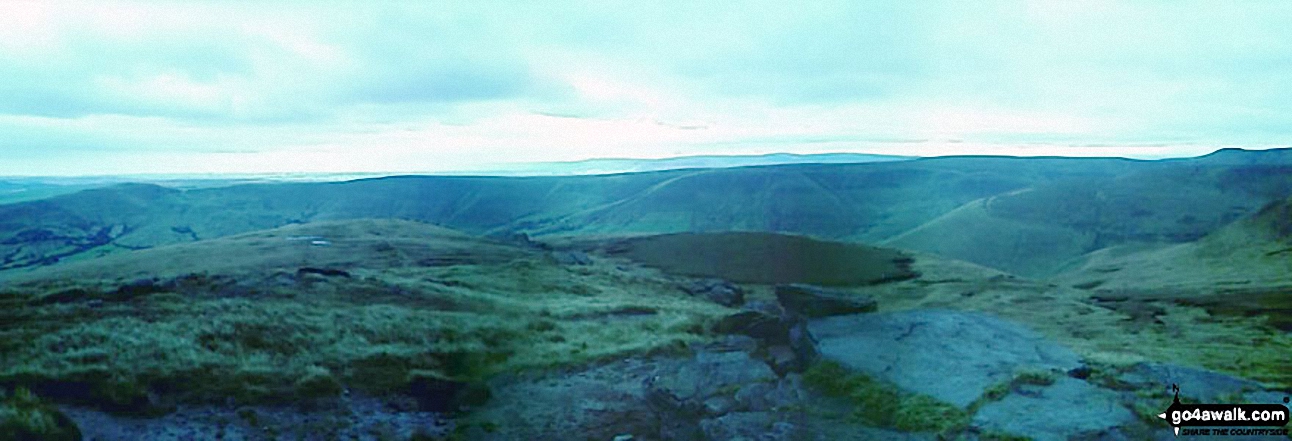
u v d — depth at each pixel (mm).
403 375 17547
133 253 81312
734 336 24219
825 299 28969
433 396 16578
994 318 25438
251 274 31609
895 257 86062
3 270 138875
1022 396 14477
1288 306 36594
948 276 68500
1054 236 135625
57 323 18922
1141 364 16609
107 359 15617
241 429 13305
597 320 29859
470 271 54188
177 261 68438
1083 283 77625
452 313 27703
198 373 15516
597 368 19734
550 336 24438
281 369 16625
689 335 24734
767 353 21219
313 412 14625
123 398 13727
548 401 16500
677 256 85875
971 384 15500
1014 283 60969
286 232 101688
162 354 16391
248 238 93500
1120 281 74562
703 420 14328
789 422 14188
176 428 12992
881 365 17500
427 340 21578
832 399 15875
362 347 19500
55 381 14148
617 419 15211
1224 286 53469
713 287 54438
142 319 19906
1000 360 17844
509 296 39094
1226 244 88750
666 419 15328
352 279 33875
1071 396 14305
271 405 14672
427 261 66688
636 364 20188
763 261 80562
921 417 13805
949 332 22016
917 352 18984
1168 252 96125
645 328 27094
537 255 78188
